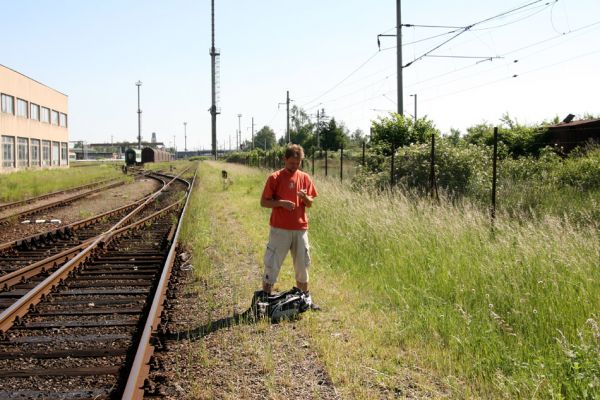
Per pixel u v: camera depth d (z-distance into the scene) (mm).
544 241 7508
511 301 5984
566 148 21578
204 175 42438
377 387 4484
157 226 14969
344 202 13586
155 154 91875
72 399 4238
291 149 6473
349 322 6059
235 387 4473
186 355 5141
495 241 8398
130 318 6461
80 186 31078
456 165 15648
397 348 5309
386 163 18297
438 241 8516
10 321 6117
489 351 4961
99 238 11781
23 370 4789
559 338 5086
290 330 5898
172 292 7453
